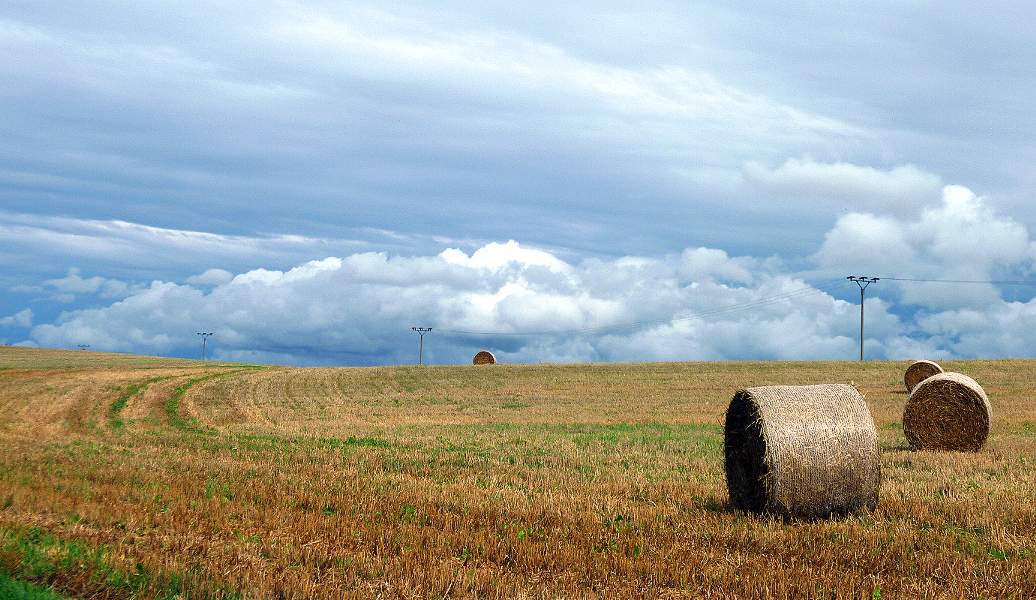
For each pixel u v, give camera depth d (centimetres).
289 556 948
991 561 927
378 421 3316
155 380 5316
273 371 6316
